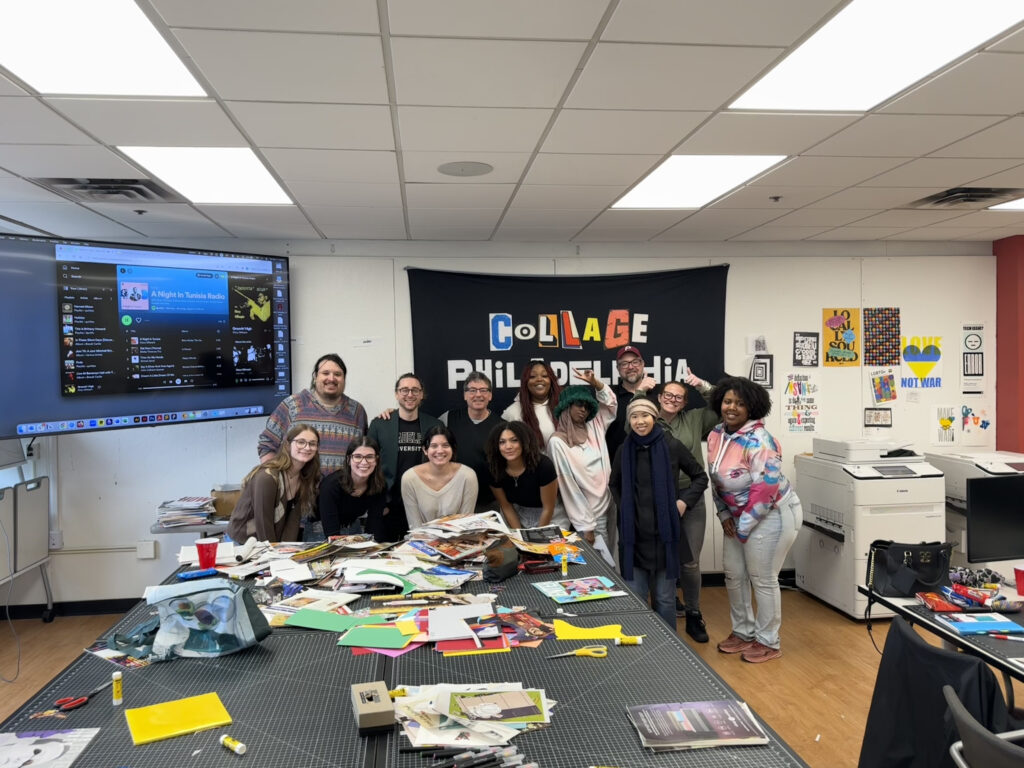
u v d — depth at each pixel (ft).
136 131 7.96
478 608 6.18
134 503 13.98
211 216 12.25
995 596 7.18
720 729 4.12
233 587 5.52
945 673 5.31
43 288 10.96
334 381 12.11
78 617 13.80
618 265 15.34
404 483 9.82
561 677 4.88
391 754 3.92
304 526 10.75
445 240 14.79
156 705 4.50
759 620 11.30
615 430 13.11
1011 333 15.80
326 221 12.75
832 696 9.96
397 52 6.16
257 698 4.60
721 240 15.38
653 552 10.78
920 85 7.09
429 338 14.64
